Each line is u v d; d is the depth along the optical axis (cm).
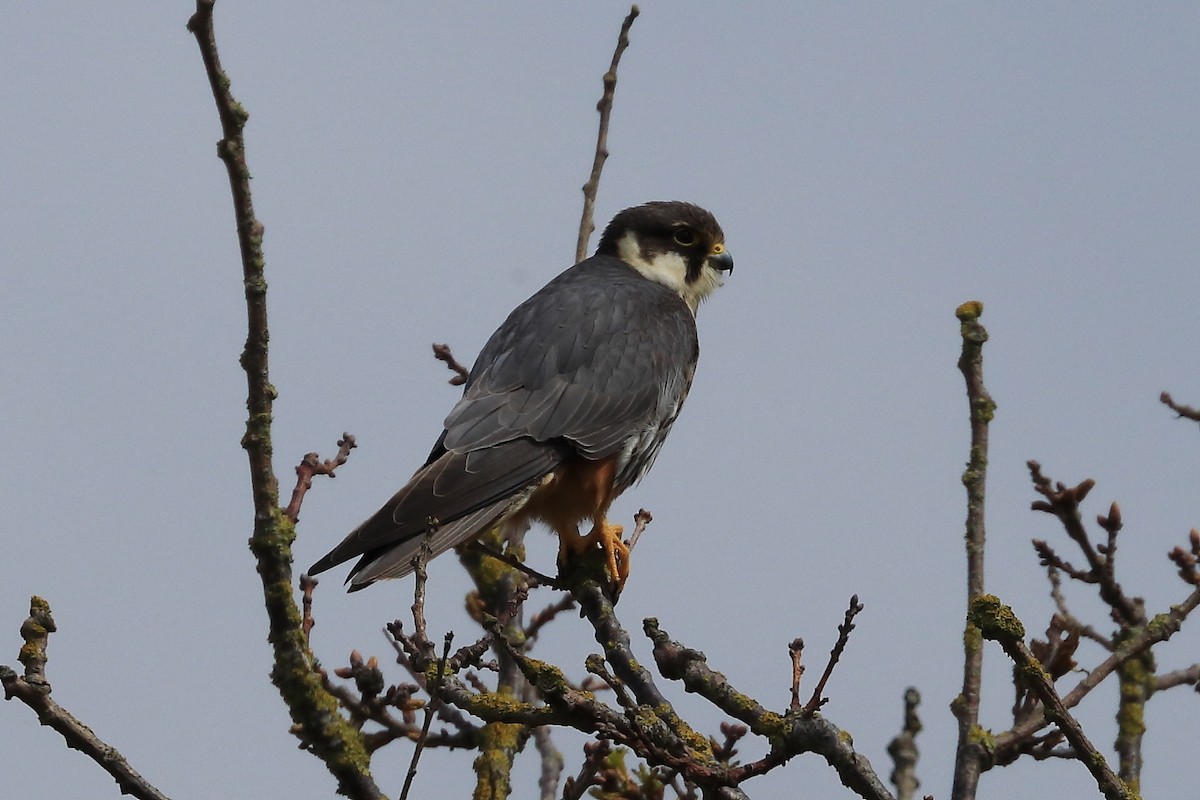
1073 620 924
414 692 975
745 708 859
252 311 862
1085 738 741
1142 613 950
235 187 834
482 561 1195
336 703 927
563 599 1111
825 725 792
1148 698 943
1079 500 950
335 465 965
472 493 1122
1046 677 742
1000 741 811
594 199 1222
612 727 750
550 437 1187
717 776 745
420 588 811
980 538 883
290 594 914
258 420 891
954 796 793
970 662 832
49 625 817
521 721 816
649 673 931
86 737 805
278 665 921
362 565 1016
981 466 905
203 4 779
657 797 929
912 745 881
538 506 1199
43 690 804
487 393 1206
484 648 855
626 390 1231
